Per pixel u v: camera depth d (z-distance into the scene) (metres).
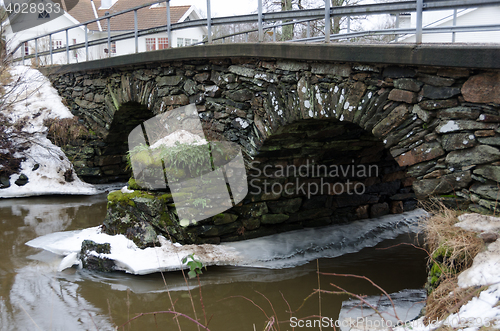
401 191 9.12
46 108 11.79
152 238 5.96
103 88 10.12
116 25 23.11
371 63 4.29
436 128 3.89
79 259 6.15
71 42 23.44
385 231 7.96
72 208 9.31
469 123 3.64
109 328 4.43
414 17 13.64
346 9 4.57
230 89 6.24
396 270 6.00
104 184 11.73
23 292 5.26
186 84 7.04
